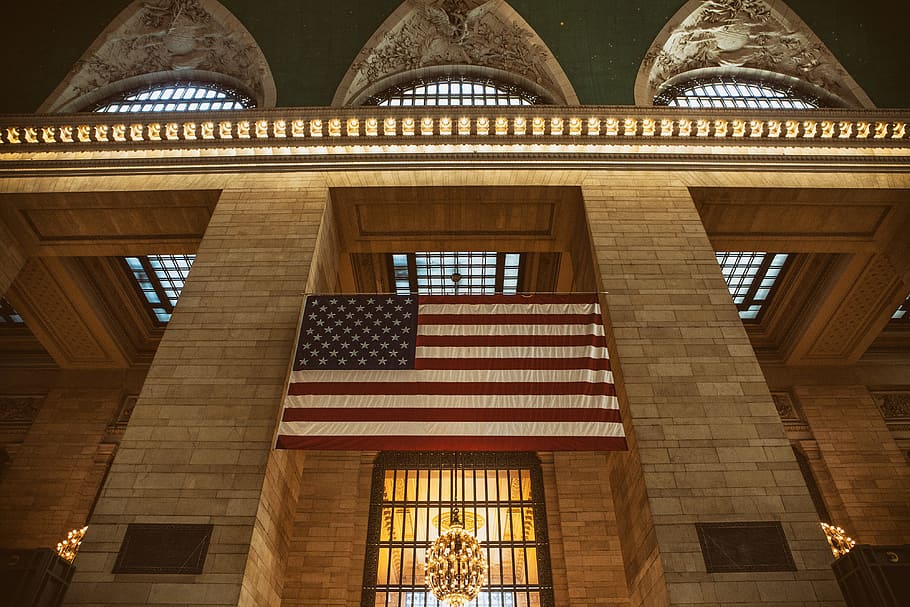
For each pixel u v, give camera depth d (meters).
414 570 13.76
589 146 12.74
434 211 12.59
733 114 12.78
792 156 12.52
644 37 14.96
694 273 10.77
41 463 15.12
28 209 12.52
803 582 7.66
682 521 8.18
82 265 14.79
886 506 14.48
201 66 15.59
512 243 13.12
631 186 12.12
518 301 10.22
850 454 15.25
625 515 9.64
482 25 15.41
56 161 12.54
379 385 9.25
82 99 14.91
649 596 8.48
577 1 15.12
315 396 9.12
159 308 16.72
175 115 12.84
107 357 16.53
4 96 14.19
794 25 15.11
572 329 9.91
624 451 9.30
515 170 12.39
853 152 12.64
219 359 9.73
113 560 7.79
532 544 14.50
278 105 13.97
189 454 8.73
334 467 15.38
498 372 9.41
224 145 12.80
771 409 9.23
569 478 15.16
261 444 8.84
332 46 14.80
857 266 14.13
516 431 8.83
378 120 12.82
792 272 15.59
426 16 15.23
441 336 9.78
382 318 9.96
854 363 16.73
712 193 12.19
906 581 7.05
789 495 8.40
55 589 7.33
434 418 8.91
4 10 14.57
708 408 9.24
